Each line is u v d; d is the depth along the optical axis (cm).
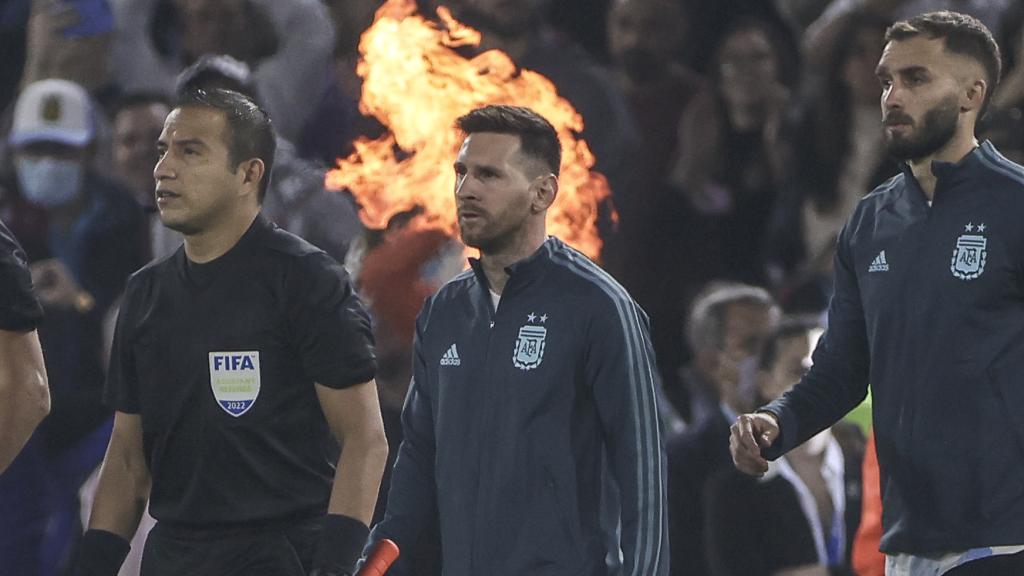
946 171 1669
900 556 1700
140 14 3344
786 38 3250
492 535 1662
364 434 1712
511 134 1677
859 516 2444
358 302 1738
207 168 1703
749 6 3381
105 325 2817
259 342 1709
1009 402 1644
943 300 1656
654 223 3098
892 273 1684
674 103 3228
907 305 1673
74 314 2798
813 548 2341
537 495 1656
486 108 1702
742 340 2492
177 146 1708
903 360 1677
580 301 1661
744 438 1702
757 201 3177
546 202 1695
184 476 1736
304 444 1728
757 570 2334
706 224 3133
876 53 3030
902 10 3100
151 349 1739
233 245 1730
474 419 1678
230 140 1712
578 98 2981
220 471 1719
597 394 1652
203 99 1720
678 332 3044
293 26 3081
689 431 2488
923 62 1662
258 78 3048
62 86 2998
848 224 1750
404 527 1723
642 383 1652
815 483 2439
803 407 1739
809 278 2930
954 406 1652
